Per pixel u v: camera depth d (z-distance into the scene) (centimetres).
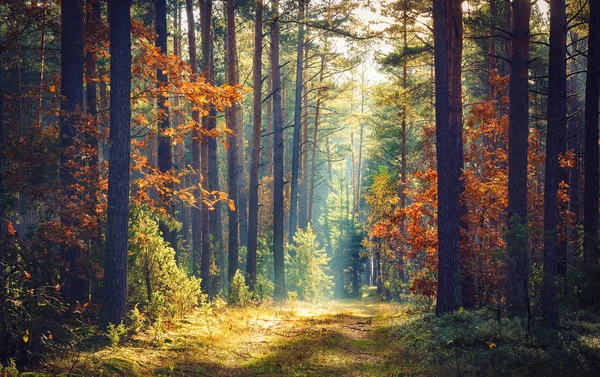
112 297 1273
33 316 1003
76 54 1442
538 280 1556
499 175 2127
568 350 1096
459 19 2102
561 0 1548
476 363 1120
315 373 1113
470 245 2027
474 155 2258
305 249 3594
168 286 1591
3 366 845
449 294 1739
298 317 2094
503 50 3116
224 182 5838
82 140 1445
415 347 1370
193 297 1678
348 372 1123
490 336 1295
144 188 1658
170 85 1538
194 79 1538
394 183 4741
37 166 1420
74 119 1452
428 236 2250
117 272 1280
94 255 1471
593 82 1770
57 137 1505
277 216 2997
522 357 1096
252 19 3095
